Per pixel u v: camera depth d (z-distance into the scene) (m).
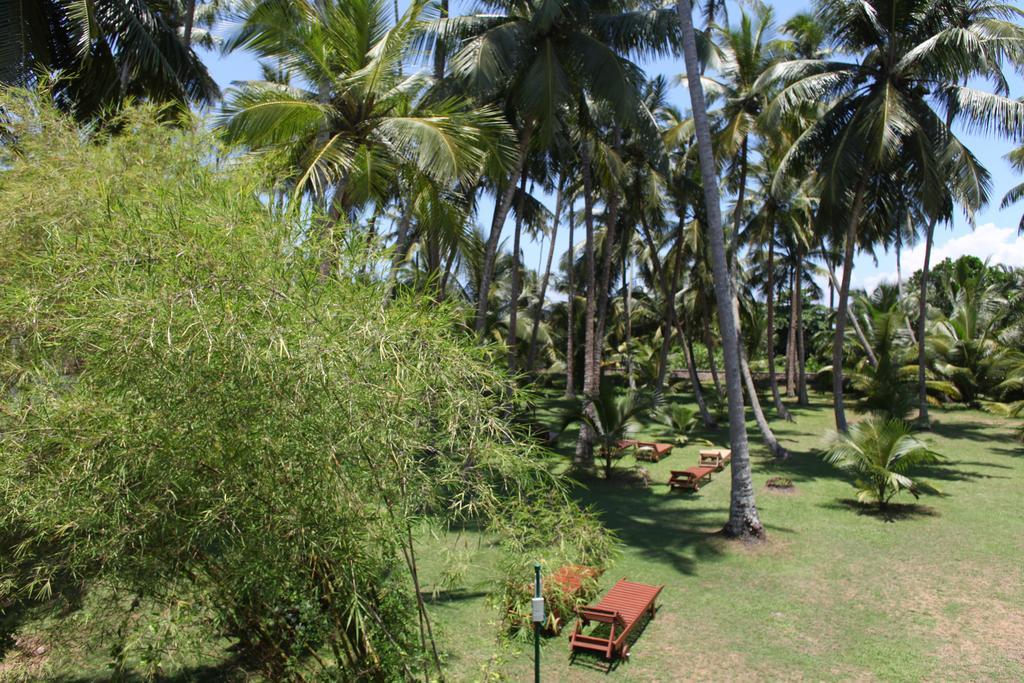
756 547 10.15
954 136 15.52
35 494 3.60
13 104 6.06
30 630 4.76
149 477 3.42
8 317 4.01
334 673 4.16
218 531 3.49
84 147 5.98
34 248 4.88
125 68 10.23
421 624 4.15
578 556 4.61
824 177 15.15
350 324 3.59
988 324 28.92
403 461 3.67
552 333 40.16
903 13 14.65
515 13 13.76
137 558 3.61
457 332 4.33
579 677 6.39
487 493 4.04
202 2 20.38
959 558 9.60
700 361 44.00
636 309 42.22
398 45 10.22
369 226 4.97
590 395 15.44
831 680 6.32
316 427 3.34
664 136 18.95
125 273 3.43
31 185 5.16
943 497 13.15
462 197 12.38
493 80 11.98
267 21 9.79
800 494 13.60
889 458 12.23
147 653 3.86
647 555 9.91
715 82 18.50
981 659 6.66
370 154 9.98
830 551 9.98
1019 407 21.50
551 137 12.78
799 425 23.91
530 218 22.16
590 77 12.87
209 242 3.45
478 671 6.08
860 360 32.84
